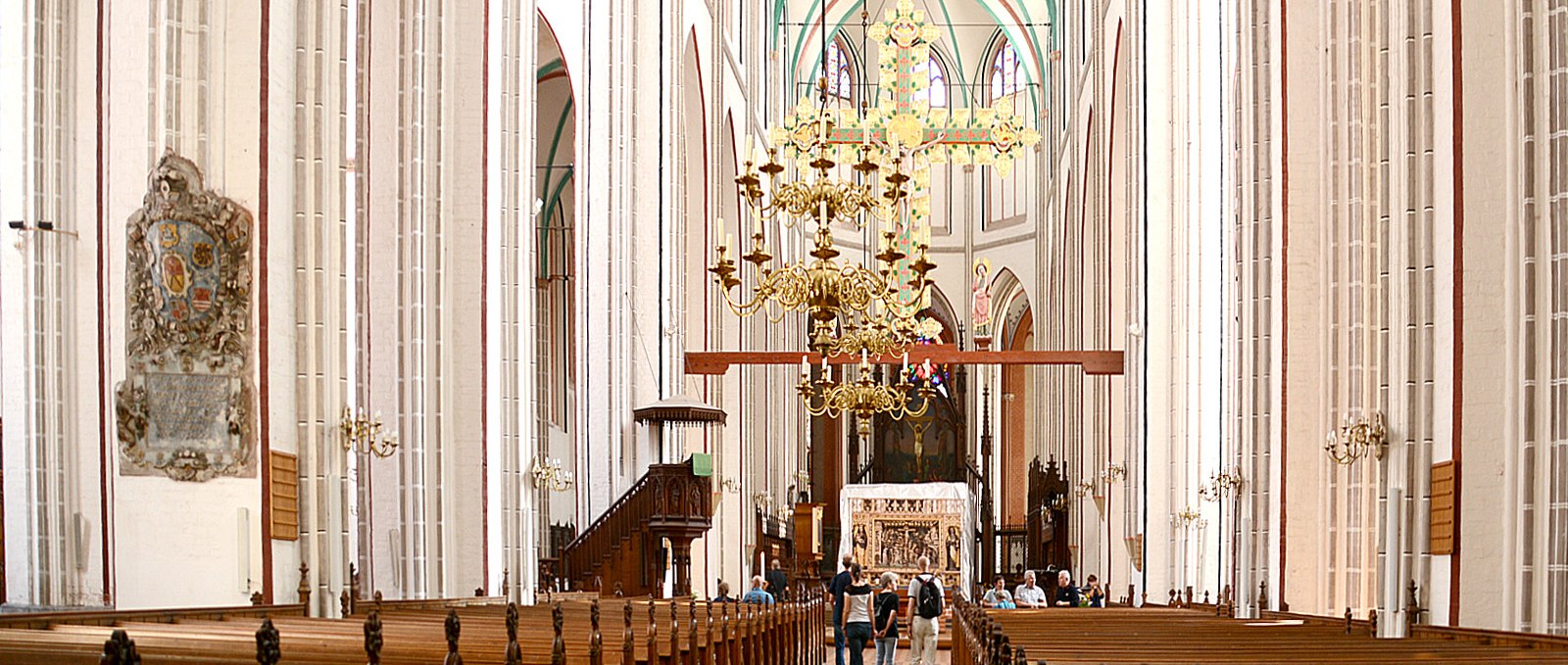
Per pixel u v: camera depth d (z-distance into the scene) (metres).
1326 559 21.12
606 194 33.19
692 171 40.44
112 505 16.17
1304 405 21.38
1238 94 23.20
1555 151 14.09
